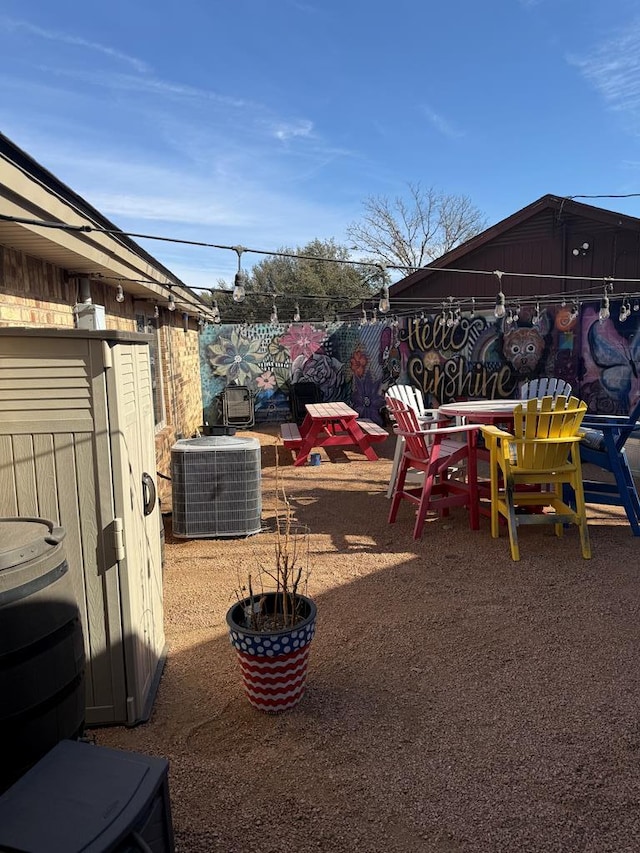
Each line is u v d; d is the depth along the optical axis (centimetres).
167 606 387
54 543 204
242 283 308
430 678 292
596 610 358
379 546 489
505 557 454
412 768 229
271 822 205
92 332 238
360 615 363
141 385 294
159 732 256
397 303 1366
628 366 885
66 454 242
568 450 461
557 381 654
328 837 198
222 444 524
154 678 293
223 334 1291
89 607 251
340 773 228
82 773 151
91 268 438
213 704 277
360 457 905
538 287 1223
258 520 528
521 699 272
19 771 189
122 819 135
